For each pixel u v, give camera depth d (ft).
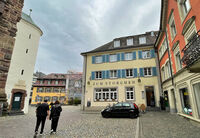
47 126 27.22
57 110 21.26
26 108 59.62
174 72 35.81
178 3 30.30
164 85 48.85
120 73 60.64
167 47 40.96
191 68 20.90
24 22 62.34
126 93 57.72
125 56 62.54
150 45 58.08
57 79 147.64
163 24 42.91
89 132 21.16
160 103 50.11
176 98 35.32
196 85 24.84
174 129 21.42
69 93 140.46
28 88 61.52
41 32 72.23
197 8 22.04
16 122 32.60
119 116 38.34
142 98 54.49
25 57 61.21
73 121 32.24
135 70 58.54
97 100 60.80
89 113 50.42
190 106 27.84
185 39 27.25
